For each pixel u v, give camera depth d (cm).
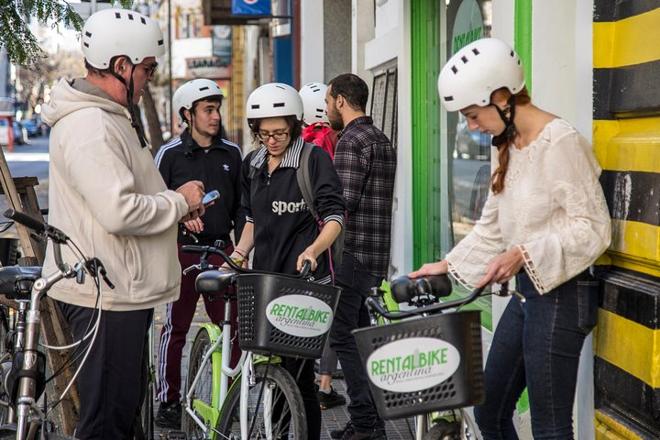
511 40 543
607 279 428
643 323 402
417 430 426
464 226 745
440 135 812
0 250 623
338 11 1343
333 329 600
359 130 618
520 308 417
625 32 425
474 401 344
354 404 593
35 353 391
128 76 446
